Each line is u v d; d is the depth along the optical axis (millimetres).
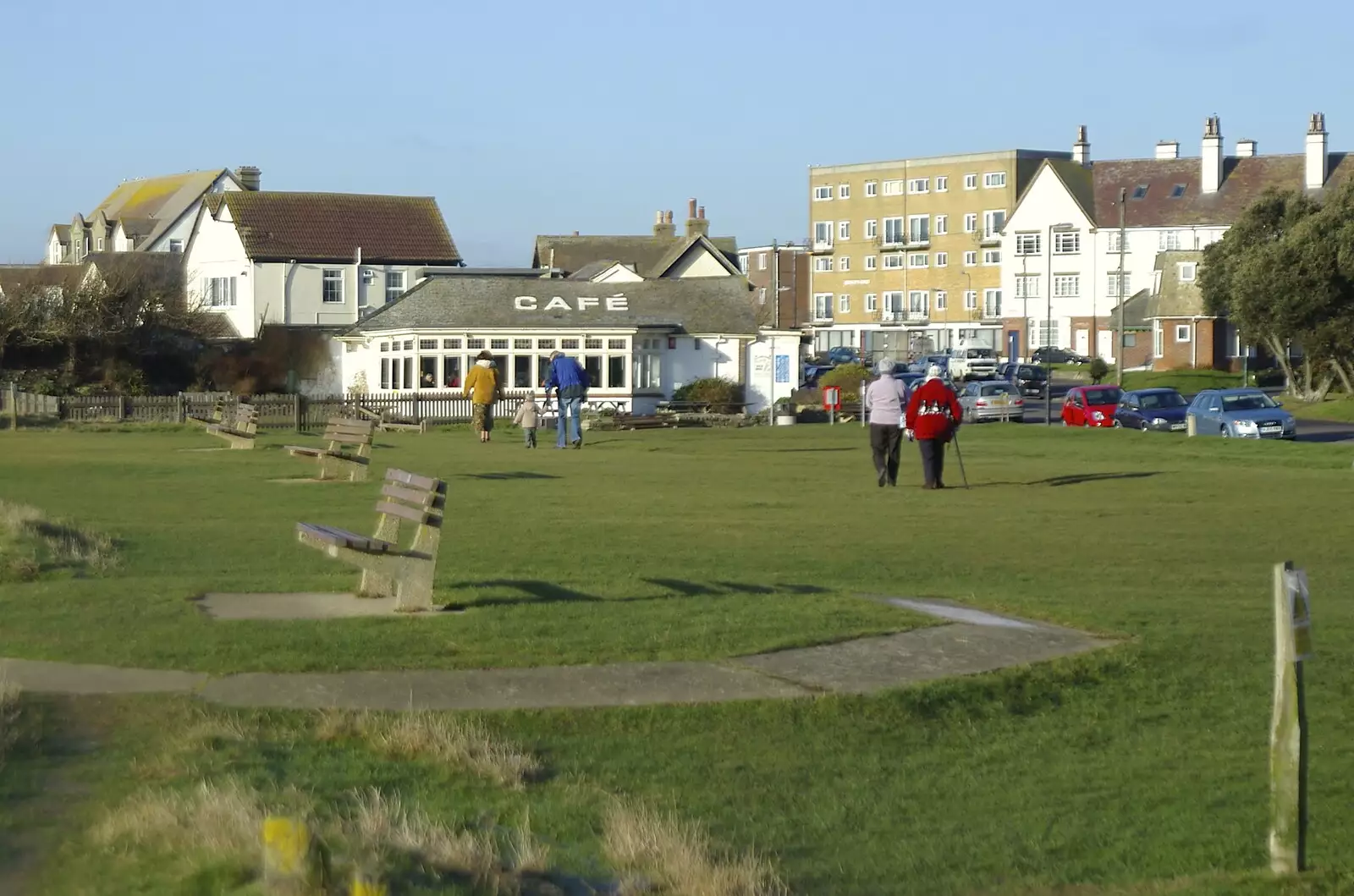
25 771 7715
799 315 136750
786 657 10586
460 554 15953
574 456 33188
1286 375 71750
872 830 7715
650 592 13250
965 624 11883
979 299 119750
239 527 18188
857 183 127000
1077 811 8055
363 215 79875
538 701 9336
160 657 10148
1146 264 106188
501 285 62781
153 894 6090
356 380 65188
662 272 85625
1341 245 63438
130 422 46469
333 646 10508
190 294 71812
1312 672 11023
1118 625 12125
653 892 6629
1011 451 36344
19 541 14969
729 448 36562
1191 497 24156
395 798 7535
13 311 59781
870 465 30531
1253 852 7406
